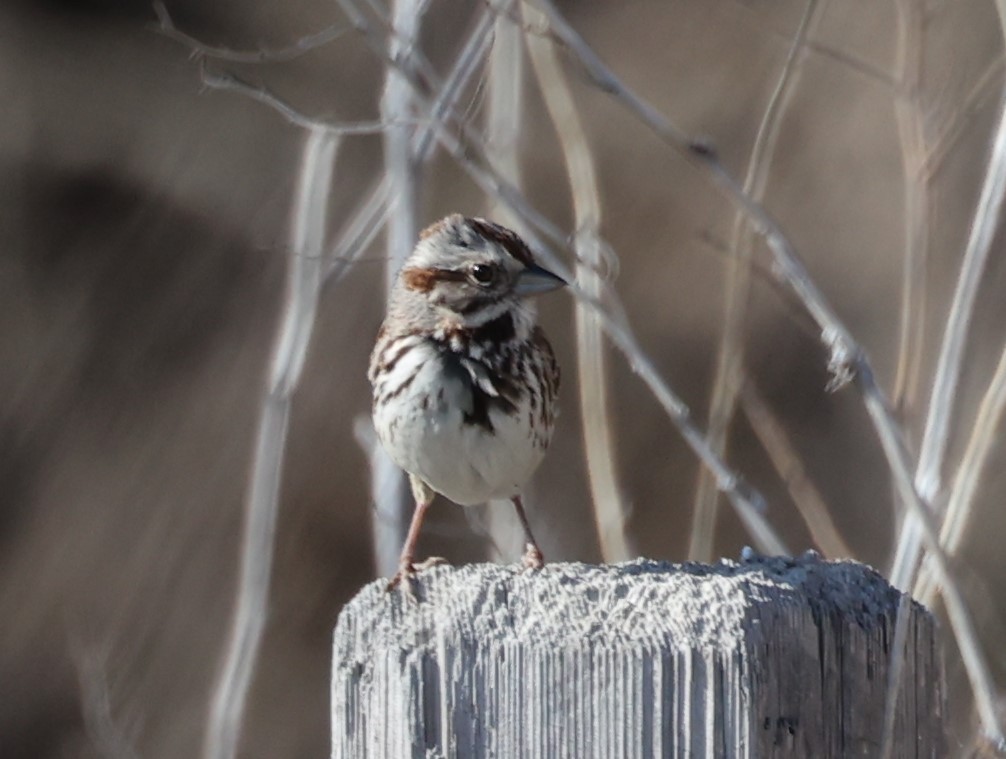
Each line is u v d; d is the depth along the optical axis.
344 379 15.76
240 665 8.92
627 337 7.60
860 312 15.17
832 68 15.38
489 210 10.38
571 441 14.14
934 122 8.34
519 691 4.99
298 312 9.00
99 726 13.38
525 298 7.50
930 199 8.07
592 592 5.14
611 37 16.59
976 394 9.22
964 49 10.73
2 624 16.34
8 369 17.45
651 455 15.55
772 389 15.34
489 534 9.24
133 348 17.55
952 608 6.76
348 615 5.28
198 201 17.89
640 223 15.91
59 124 18.22
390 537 8.79
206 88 11.89
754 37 16.23
